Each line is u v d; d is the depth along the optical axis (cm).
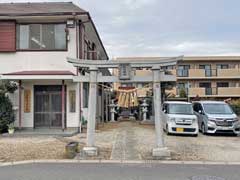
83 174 828
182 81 4128
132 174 830
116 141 1405
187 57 4053
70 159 1029
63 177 793
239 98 4069
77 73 1769
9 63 1812
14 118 1725
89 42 2233
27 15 1752
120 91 1455
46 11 1797
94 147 1099
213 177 799
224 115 1712
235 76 4019
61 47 1809
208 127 1677
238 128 1684
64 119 1775
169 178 786
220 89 4034
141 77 1103
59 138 1487
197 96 3653
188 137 1600
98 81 1119
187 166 942
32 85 1831
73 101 1808
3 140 1416
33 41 1819
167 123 1689
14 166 936
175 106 1788
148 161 1006
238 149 1227
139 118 2827
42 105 1841
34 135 1580
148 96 2872
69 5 2042
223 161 1010
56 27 1817
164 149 1059
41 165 949
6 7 1989
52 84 1828
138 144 1322
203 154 1119
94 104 1117
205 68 4131
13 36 1805
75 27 1802
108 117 2781
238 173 849
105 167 922
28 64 1809
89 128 1110
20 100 1788
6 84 1684
